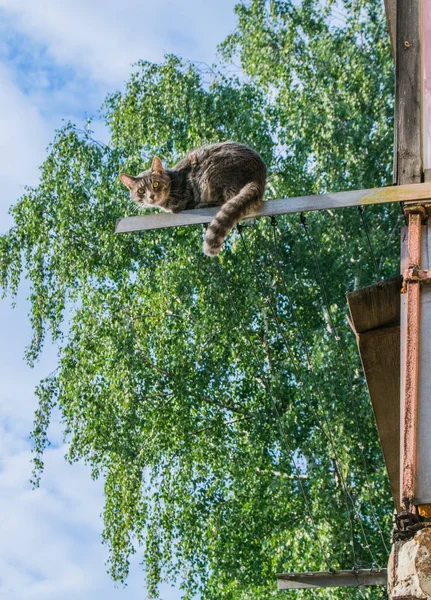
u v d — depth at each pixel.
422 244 5.27
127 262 15.03
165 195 7.95
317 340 13.61
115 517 13.75
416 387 4.48
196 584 13.52
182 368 14.13
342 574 8.41
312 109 15.16
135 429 13.95
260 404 14.02
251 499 13.45
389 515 12.41
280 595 12.55
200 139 14.90
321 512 12.51
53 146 16.02
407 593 3.82
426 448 4.32
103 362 14.45
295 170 15.09
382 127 14.89
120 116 15.99
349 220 14.54
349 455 12.55
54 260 15.38
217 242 6.18
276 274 14.23
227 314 14.16
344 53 15.82
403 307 4.87
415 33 6.18
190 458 13.95
